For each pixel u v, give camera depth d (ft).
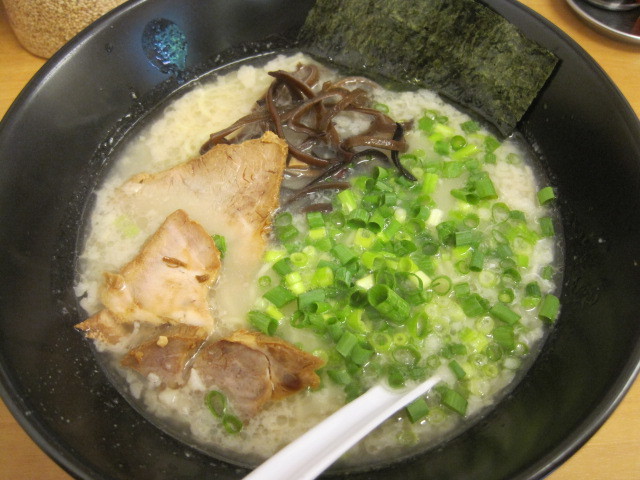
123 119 0.67
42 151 0.55
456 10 0.64
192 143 0.67
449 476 0.43
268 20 0.71
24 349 0.45
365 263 0.56
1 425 0.48
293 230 0.59
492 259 0.58
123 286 0.53
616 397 0.39
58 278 0.56
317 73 0.72
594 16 0.77
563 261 0.58
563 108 0.60
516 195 0.63
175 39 0.67
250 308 0.55
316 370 0.50
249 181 0.62
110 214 0.61
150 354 0.50
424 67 0.71
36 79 0.54
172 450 0.48
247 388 0.49
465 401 0.49
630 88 0.71
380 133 0.66
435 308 0.54
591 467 0.46
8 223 0.50
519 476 0.37
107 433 0.46
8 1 0.67
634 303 0.44
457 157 0.66
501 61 0.64
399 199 0.62
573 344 0.50
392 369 0.51
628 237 0.48
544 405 0.47
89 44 0.58
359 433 0.44
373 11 0.68
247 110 0.70
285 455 0.43
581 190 0.58
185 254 0.55
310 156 0.63
